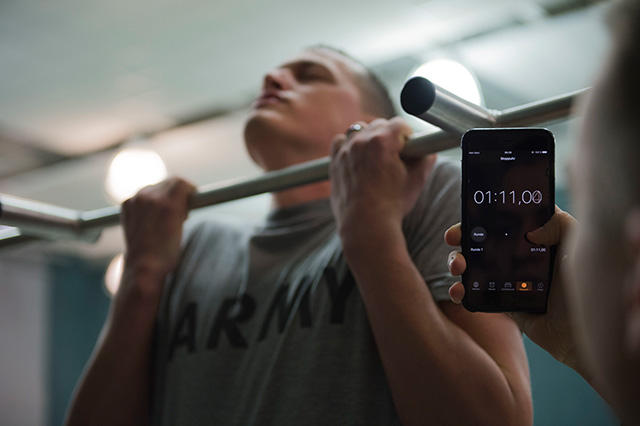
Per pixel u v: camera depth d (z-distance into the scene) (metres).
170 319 1.00
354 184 0.78
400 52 3.39
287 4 2.98
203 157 4.84
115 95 3.92
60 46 3.33
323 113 1.07
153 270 0.97
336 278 0.86
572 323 0.53
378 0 2.94
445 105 0.67
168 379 0.94
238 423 0.86
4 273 7.05
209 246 1.07
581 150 0.28
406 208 0.81
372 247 0.74
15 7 2.98
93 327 7.57
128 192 3.86
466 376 0.69
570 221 0.52
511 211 0.54
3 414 6.78
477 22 3.10
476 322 0.76
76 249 7.15
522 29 3.11
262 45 3.36
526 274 0.53
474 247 0.53
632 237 0.24
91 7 2.99
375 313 0.73
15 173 4.98
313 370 0.81
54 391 7.22
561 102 0.69
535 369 4.52
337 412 0.79
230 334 0.92
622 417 0.27
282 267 0.95
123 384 0.93
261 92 1.12
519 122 0.71
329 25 3.15
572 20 2.99
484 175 0.54
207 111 4.17
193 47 3.39
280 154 1.06
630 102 0.25
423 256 0.82
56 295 7.46
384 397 0.78
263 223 1.06
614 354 0.26
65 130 4.36
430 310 0.72
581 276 0.27
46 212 1.04
